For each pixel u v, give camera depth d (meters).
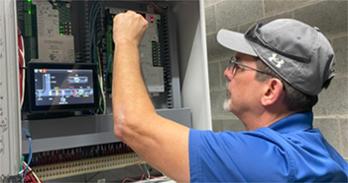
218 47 2.16
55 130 1.15
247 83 0.86
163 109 1.40
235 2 2.05
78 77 1.19
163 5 1.53
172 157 0.75
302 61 0.80
